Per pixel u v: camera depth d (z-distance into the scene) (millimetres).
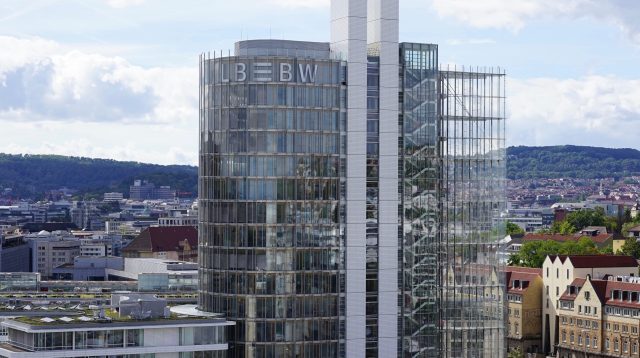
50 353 196500
